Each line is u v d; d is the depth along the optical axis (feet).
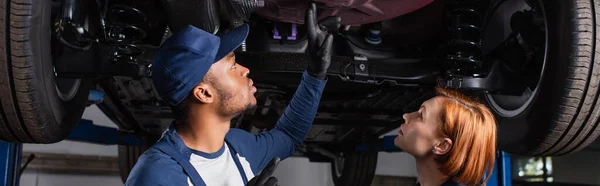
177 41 3.81
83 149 21.47
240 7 5.50
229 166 4.05
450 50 6.73
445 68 6.73
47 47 5.57
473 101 4.42
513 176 22.43
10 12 5.21
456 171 4.09
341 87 7.97
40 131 6.07
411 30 7.22
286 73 6.56
